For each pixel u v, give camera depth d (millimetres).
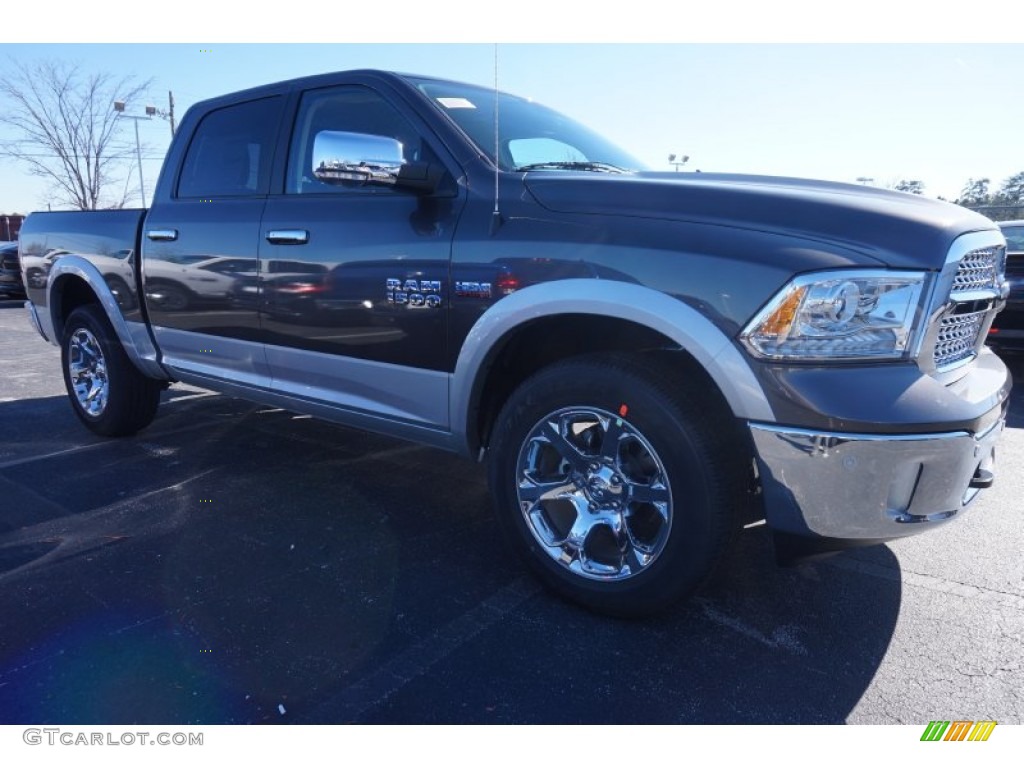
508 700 2104
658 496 2350
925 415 2014
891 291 2059
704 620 2531
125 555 2977
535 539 2635
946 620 2551
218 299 3613
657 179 2535
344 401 3217
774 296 2080
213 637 2391
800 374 2064
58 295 4816
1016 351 6754
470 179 2758
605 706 2082
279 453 4363
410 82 3121
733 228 2211
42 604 2584
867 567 2943
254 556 2982
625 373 2338
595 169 3238
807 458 2082
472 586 2756
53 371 7230
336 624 2479
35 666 2230
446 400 2824
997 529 3324
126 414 4488
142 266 4023
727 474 2262
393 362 2959
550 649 2350
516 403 2617
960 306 2287
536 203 2557
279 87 3555
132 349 4258
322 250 3096
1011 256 6562
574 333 2760
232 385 3723
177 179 3977
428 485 3838
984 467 2402
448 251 2699
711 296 2160
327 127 3309
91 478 3896
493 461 2713
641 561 2420
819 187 2600
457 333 2713
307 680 2178
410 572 2859
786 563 2350
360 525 3309
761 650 2359
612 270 2312
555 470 2686
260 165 3533
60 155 27156
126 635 2396
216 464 4145
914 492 2109
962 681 2213
